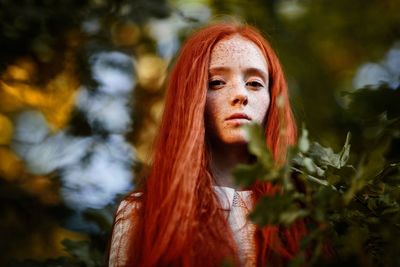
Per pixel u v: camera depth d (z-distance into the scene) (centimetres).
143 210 187
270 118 193
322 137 312
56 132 325
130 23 320
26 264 228
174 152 187
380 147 151
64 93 322
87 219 242
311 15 441
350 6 455
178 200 180
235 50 188
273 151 190
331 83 416
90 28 319
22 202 303
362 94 229
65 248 227
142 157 338
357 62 452
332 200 144
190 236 175
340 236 156
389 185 168
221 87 187
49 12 307
